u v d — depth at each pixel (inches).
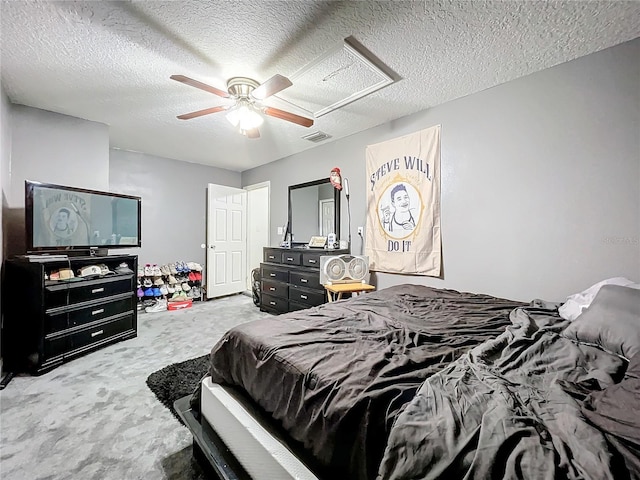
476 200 94.2
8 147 96.2
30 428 59.7
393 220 116.5
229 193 200.2
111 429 59.7
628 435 21.8
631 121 68.0
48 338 85.7
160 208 175.3
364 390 32.6
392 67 80.2
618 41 68.5
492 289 91.0
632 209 68.1
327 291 118.8
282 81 69.2
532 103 82.7
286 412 38.8
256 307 166.7
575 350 40.7
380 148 121.0
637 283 61.4
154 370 86.0
